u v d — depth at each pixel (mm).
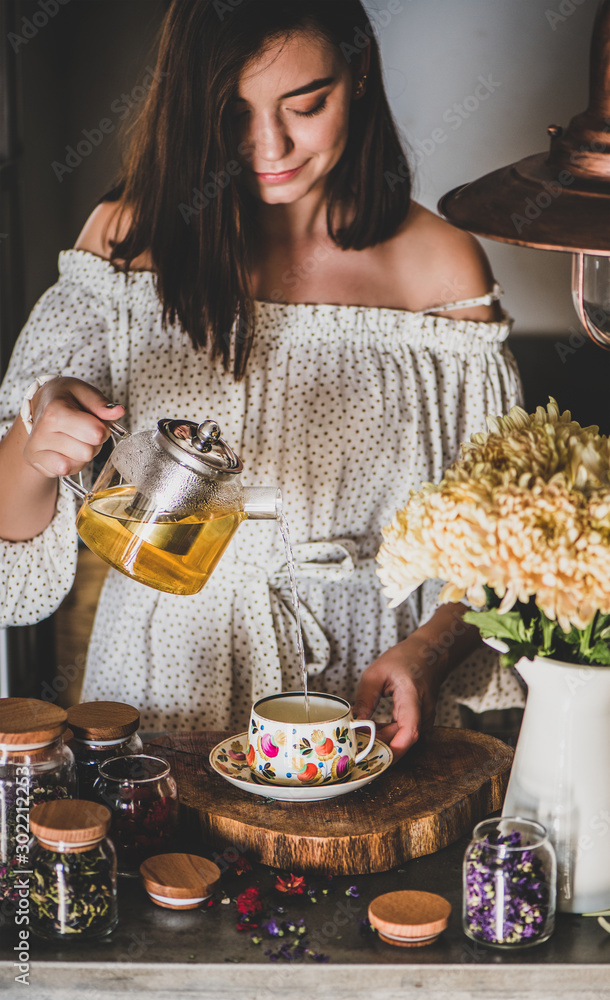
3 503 1212
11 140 1885
